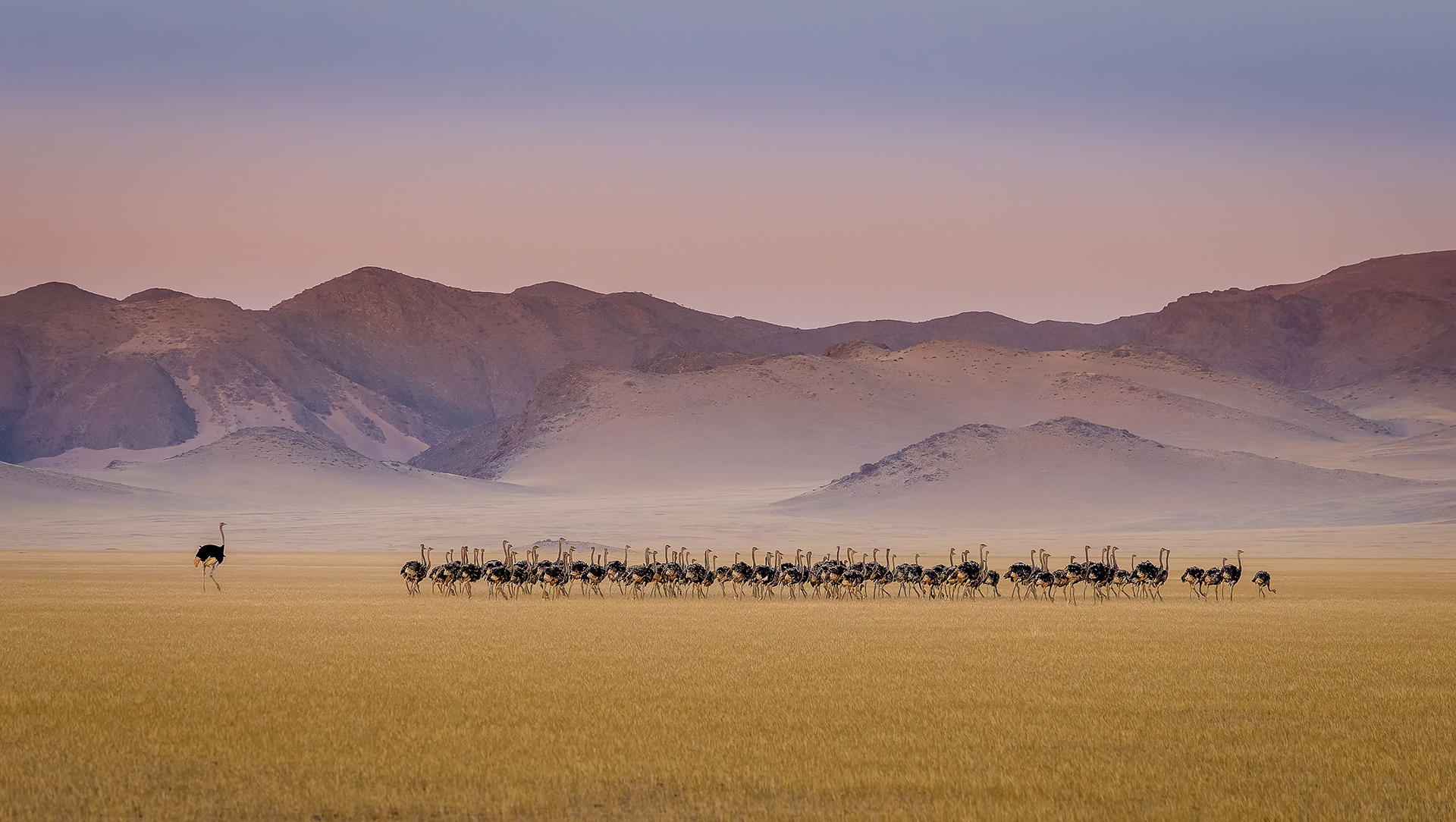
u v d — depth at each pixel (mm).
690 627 145125
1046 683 96375
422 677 98625
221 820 58062
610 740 74125
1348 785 64125
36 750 70688
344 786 63688
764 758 69688
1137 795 62156
